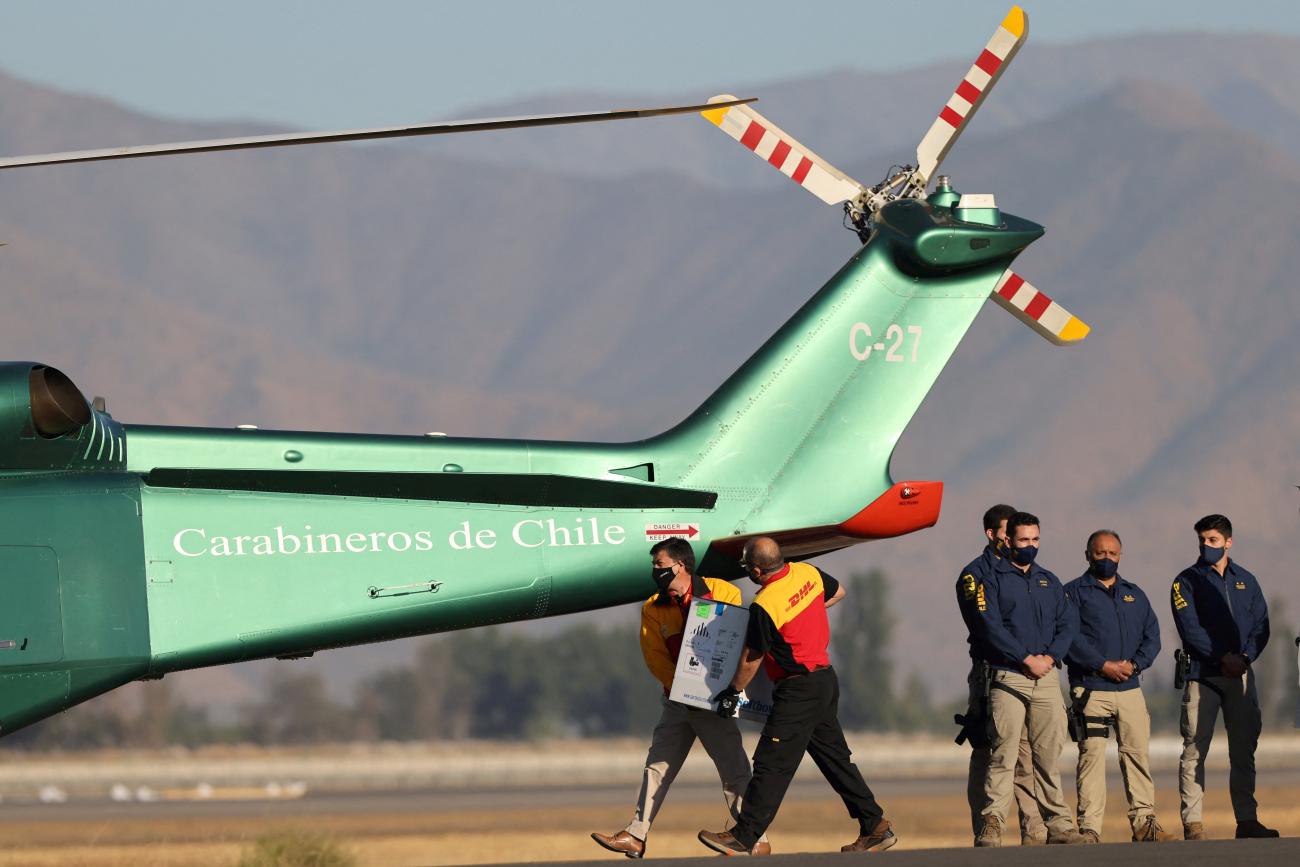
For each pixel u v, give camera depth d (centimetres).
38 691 3888
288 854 7844
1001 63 5044
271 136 3362
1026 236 4931
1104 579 4459
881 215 4972
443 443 4462
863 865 3184
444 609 4347
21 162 3316
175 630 4056
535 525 4469
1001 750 4303
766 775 3875
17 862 8788
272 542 4203
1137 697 4428
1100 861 3152
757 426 4766
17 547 3909
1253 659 4419
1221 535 4459
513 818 13800
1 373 3953
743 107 5056
